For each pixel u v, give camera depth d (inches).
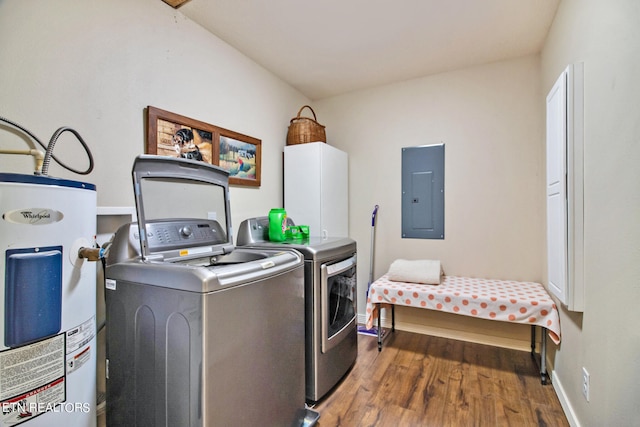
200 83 84.3
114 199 64.2
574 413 63.0
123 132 65.8
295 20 82.8
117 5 64.7
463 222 112.7
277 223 86.4
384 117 126.0
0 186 34.5
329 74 115.9
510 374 85.4
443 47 97.2
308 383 70.8
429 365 90.7
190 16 80.9
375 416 67.5
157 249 51.8
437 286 98.5
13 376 35.2
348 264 84.0
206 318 41.3
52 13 54.4
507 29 87.4
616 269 46.0
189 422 42.1
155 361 45.6
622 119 44.3
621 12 44.2
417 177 119.9
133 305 48.3
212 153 86.9
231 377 44.9
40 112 52.8
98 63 61.4
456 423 65.1
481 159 109.8
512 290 92.7
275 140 115.7
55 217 39.1
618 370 45.0
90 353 45.0
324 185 112.8
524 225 104.0
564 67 72.1
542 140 97.7
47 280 38.0
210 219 64.9
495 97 107.5
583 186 59.1
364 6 77.3
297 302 61.4
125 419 49.6
